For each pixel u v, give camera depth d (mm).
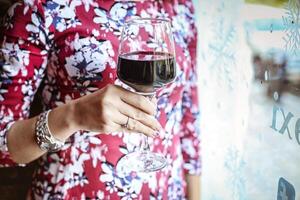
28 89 579
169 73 478
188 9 675
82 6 570
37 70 577
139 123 512
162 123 626
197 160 754
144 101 503
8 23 559
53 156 607
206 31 846
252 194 744
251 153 743
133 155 592
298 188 606
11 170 966
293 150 612
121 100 503
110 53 576
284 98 628
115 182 603
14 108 578
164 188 646
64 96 600
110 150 594
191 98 716
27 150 562
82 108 514
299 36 575
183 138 742
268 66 669
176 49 637
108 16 583
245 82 748
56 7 558
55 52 576
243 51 749
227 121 824
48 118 541
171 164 655
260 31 690
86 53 569
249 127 744
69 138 591
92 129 523
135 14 607
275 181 667
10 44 557
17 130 560
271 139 673
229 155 822
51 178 612
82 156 596
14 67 558
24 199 979
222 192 855
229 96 804
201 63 859
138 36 482
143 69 465
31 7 547
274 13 643
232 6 773
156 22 487
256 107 718
